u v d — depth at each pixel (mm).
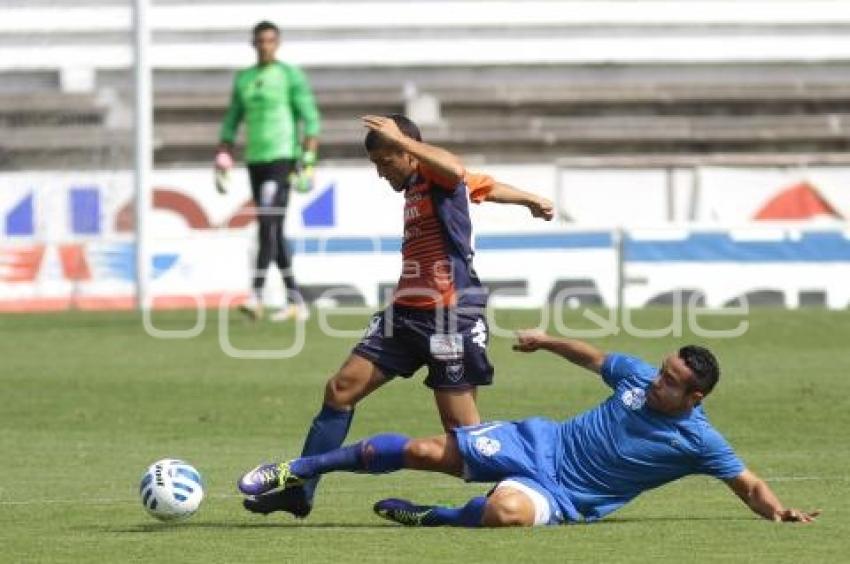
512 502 31812
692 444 31875
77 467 43531
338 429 33625
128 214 87062
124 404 55156
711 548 29797
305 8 108750
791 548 29812
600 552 29375
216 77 108000
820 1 111438
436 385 33469
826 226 82750
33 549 30547
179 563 28828
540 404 53562
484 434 32406
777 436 48094
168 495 32750
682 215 94938
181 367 62469
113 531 32719
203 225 89000
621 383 32281
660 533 31406
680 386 31438
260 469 32375
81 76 104062
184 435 49531
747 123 108250
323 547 30266
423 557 28984
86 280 85188
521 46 110250
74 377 60500
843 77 111250
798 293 82625
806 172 94000
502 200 34406
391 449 32219
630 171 94875
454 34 109750
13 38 103938
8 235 86062
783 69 111438
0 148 92500
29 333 72188
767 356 64375
